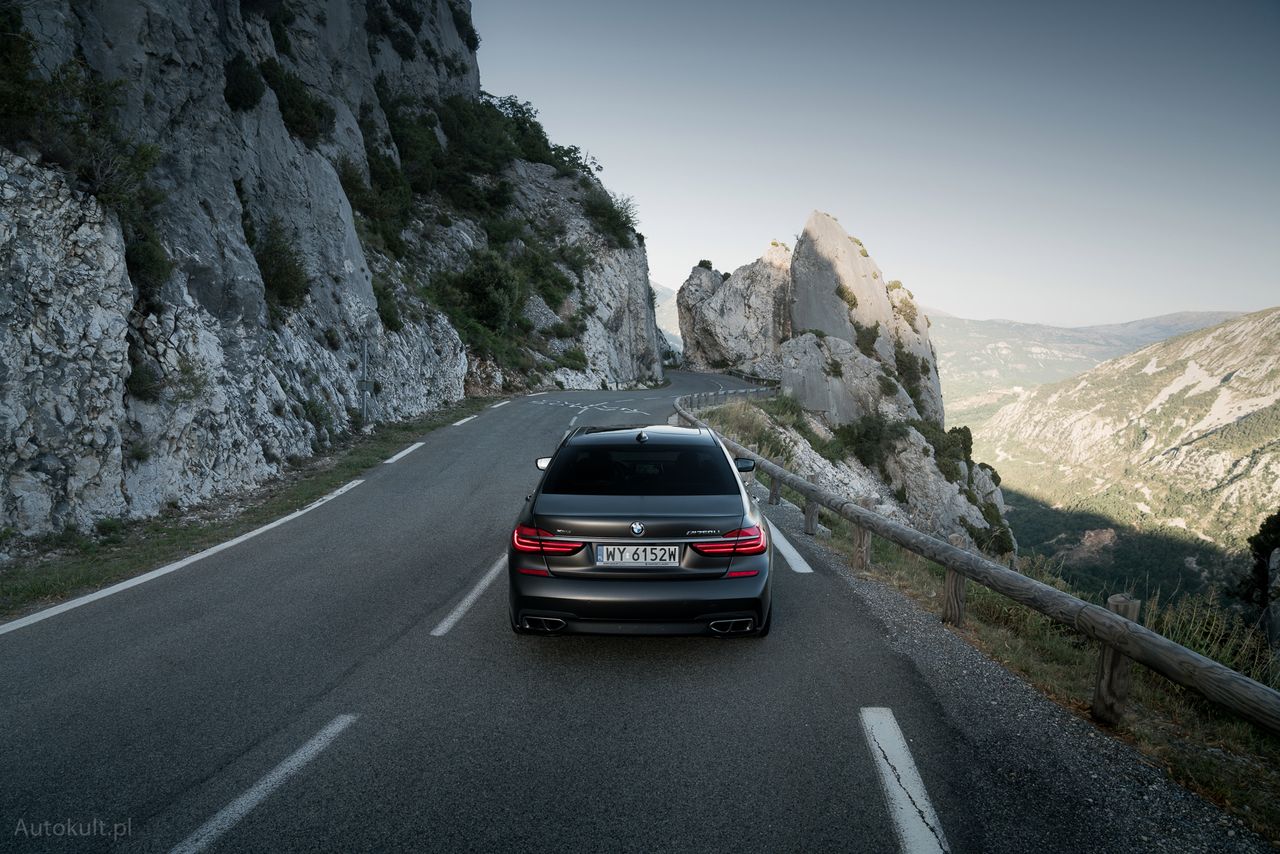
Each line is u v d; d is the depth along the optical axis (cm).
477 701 408
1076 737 372
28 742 362
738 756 344
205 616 573
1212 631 504
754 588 412
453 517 959
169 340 1098
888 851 273
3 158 879
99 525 886
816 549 814
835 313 9625
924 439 5362
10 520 804
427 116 5769
